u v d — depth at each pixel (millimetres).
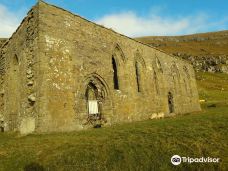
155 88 26516
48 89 14461
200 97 57500
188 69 36906
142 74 24609
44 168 8141
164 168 8047
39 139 11672
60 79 15281
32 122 14258
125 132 11781
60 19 16219
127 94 21484
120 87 21109
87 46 17875
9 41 20094
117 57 21609
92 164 8266
